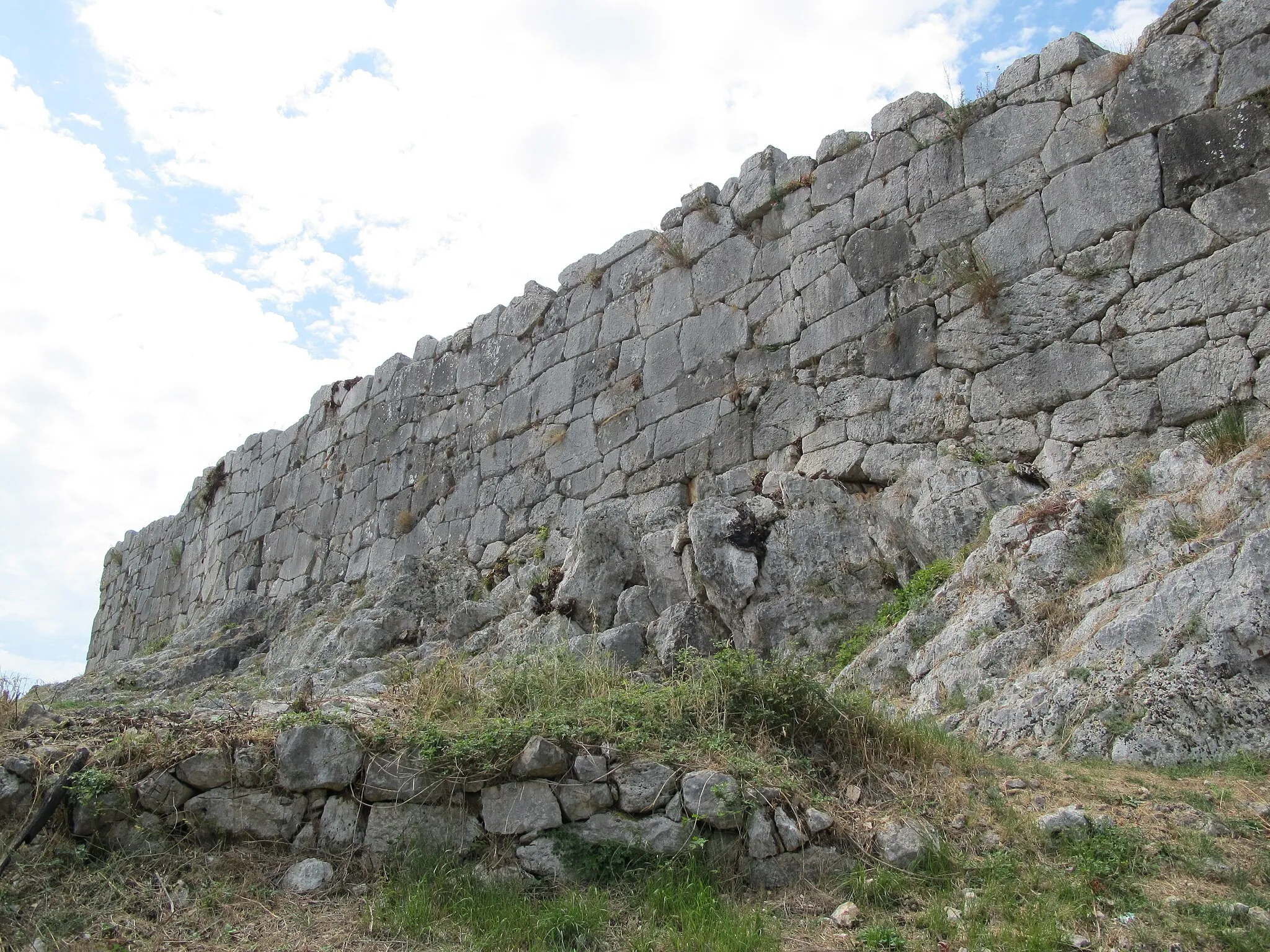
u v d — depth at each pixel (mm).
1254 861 4898
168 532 24406
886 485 10383
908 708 7602
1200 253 8688
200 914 4891
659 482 12742
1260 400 8125
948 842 5266
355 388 18938
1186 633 6410
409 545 16469
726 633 9953
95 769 5348
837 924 4742
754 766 5504
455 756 5473
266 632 16719
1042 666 7023
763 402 11805
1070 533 7832
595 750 5512
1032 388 9500
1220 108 8812
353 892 5129
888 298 10812
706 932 4598
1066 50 9906
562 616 11156
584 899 4953
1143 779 5727
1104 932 4473
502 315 16172
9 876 4941
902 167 11000
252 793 5445
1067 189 9633
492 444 15602
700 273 12992
